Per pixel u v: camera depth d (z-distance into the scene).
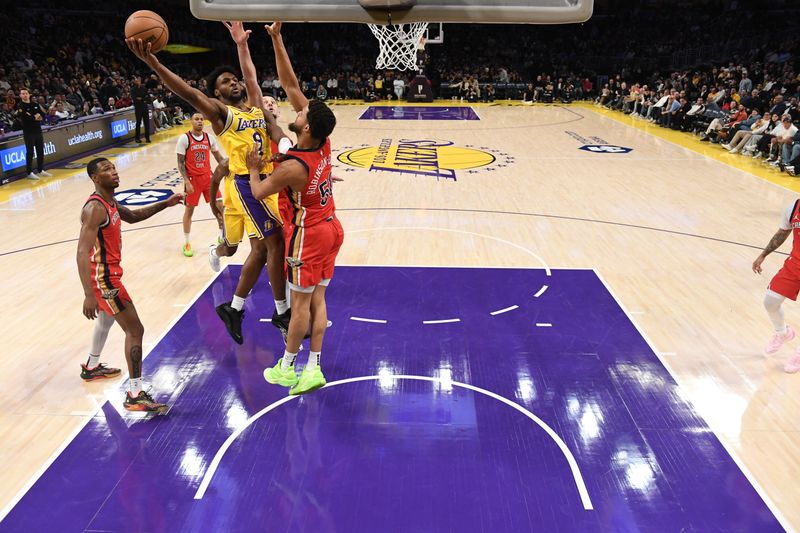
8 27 22.78
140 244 8.26
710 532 3.47
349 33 30.75
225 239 5.57
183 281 7.03
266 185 3.88
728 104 16.55
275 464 4.02
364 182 11.61
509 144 15.94
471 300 6.48
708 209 9.87
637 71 26.83
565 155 14.43
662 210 9.81
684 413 4.57
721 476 3.91
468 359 5.33
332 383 4.97
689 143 16.19
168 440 4.27
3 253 7.85
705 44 28.16
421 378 5.03
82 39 24.42
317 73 29.48
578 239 8.42
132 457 4.09
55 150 13.21
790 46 22.80
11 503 3.67
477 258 7.68
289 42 30.36
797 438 4.30
